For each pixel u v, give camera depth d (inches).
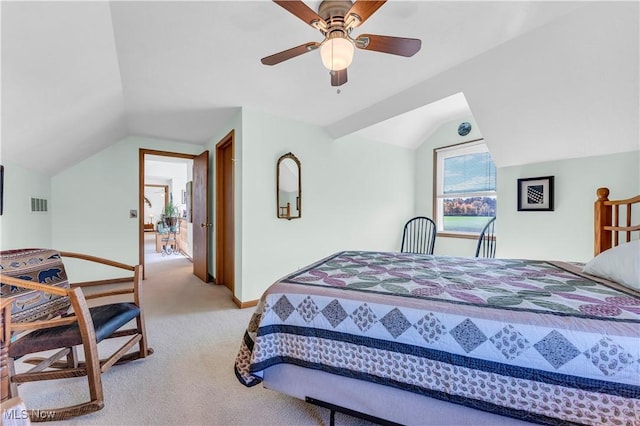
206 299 128.2
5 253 62.6
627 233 79.8
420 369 40.8
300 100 110.0
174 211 312.3
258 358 48.3
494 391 36.8
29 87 63.5
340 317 46.5
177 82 93.7
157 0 57.2
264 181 122.1
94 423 52.4
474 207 159.8
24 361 71.5
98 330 58.7
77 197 142.6
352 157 155.6
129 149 156.9
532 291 47.6
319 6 57.6
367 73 89.7
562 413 33.9
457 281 55.1
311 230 138.6
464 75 87.7
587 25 64.4
